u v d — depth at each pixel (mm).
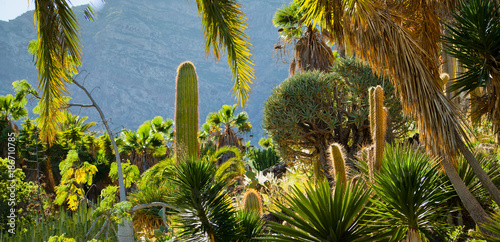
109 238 8625
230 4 7488
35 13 6734
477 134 6074
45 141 7215
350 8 4102
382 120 3559
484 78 4004
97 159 25453
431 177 3350
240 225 3705
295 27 15664
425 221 3205
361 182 3244
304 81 11094
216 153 8492
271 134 11492
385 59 4023
